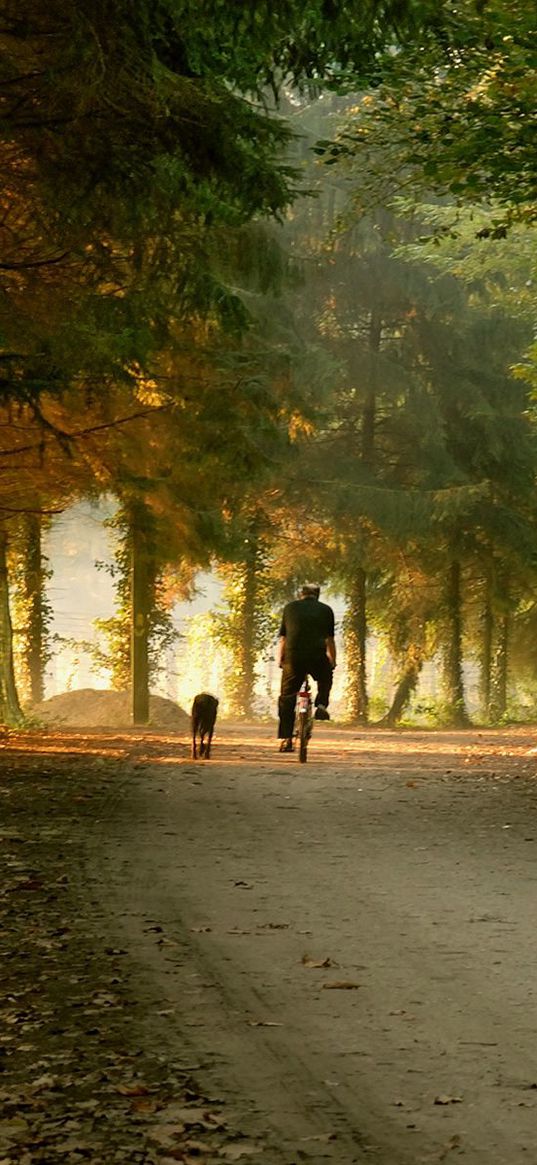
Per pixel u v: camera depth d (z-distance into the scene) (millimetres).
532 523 52875
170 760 23156
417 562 52406
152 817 15422
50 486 27484
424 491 48000
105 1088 6160
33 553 52406
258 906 10281
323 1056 6602
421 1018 7246
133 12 14180
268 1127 5672
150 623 52281
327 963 8430
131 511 30734
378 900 10523
